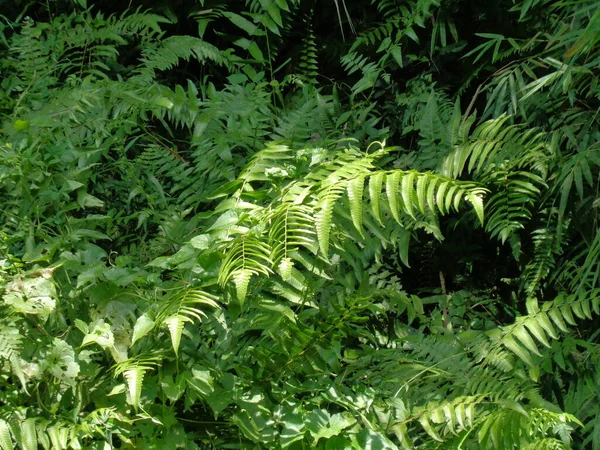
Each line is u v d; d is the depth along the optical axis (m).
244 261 2.01
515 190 3.05
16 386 2.08
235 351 2.34
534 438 2.36
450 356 2.65
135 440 2.14
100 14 3.67
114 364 2.21
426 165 3.16
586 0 2.77
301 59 3.83
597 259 3.02
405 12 3.67
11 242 2.32
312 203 2.18
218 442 2.29
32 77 3.38
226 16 3.75
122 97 3.05
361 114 3.36
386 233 2.77
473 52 3.54
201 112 3.26
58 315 2.18
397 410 2.41
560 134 3.15
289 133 3.11
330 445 2.26
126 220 2.91
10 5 3.93
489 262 3.42
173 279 2.39
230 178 2.97
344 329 2.32
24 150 2.54
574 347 2.70
